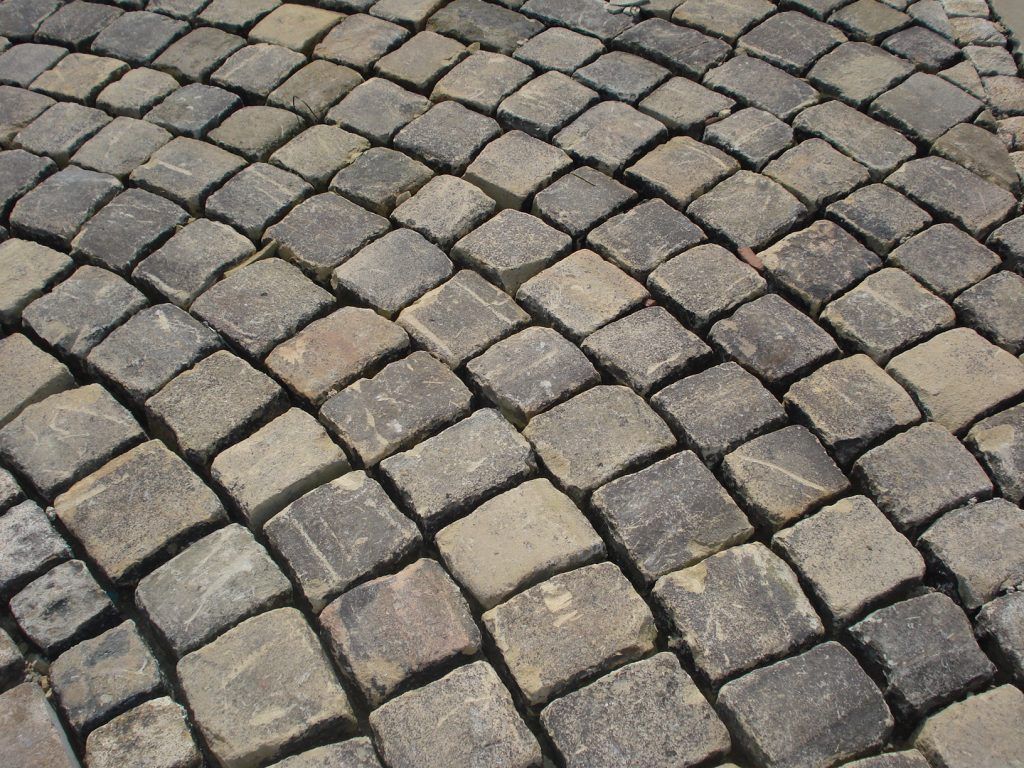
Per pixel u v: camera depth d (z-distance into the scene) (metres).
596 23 4.87
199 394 3.41
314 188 4.17
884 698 2.73
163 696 2.77
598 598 2.88
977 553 2.95
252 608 2.91
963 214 3.92
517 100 4.44
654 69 4.59
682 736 2.64
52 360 3.56
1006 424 3.26
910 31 4.76
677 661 2.78
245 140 4.35
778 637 2.80
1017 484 3.12
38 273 3.83
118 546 3.05
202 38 4.90
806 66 4.59
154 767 2.61
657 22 4.86
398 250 3.88
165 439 3.43
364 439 3.28
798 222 3.94
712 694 2.76
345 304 3.81
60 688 2.77
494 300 3.69
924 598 2.88
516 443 3.24
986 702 2.70
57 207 4.08
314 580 2.96
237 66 4.71
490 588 2.92
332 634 2.85
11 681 2.85
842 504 3.08
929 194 3.99
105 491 3.18
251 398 3.40
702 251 3.81
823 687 2.71
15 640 2.97
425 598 2.90
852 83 4.47
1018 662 2.75
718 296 3.64
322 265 3.83
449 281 3.77
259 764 2.66
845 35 4.77
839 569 2.93
